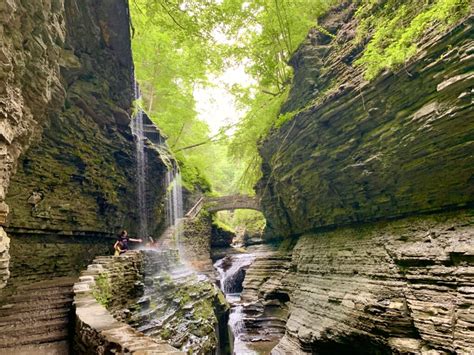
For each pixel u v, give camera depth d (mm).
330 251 13586
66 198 10906
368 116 11203
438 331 7418
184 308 11695
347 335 9914
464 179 8742
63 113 10883
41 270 9289
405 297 8711
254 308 18250
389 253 10094
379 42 11250
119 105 14680
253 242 33625
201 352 9938
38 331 6250
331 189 14109
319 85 14875
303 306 13562
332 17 16516
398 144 10180
